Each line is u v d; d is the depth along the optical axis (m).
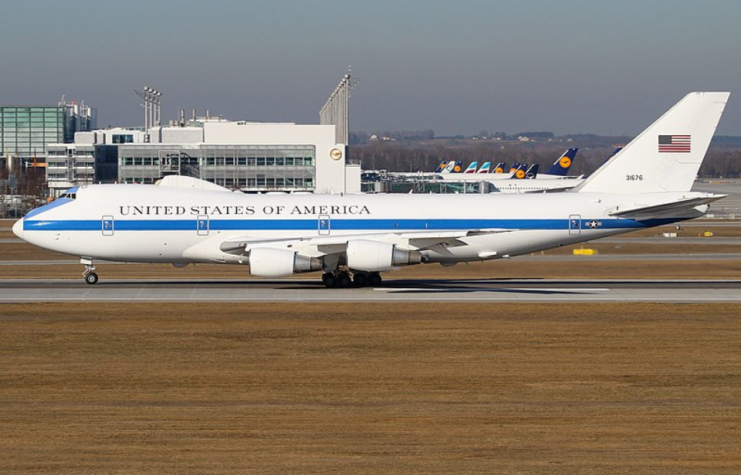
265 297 196.50
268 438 97.62
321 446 94.94
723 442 96.81
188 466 88.75
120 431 100.06
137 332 156.38
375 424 103.00
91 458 91.00
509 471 87.56
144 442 96.19
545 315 174.00
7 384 121.31
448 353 140.25
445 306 184.38
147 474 86.62
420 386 120.50
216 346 145.00
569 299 194.62
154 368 130.25
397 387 119.88
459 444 95.81
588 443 96.31
